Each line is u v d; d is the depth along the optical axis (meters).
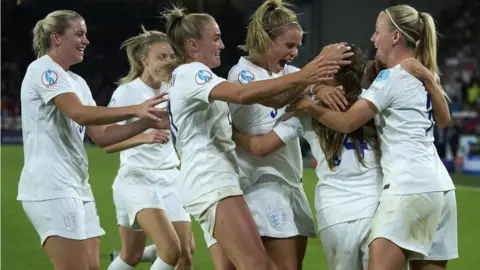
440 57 58.53
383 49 11.07
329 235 11.00
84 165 12.52
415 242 10.53
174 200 15.08
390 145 10.75
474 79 52.91
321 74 9.77
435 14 60.41
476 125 46.00
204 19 11.10
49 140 12.02
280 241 11.48
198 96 10.48
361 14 58.91
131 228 14.92
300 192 11.95
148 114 11.06
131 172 14.95
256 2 61.75
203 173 10.76
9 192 32.22
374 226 10.55
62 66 12.33
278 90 9.95
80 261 12.05
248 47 11.67
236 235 10.48
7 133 57.06
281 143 11.03
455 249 11.31
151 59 15.04
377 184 10.91
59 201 11.93
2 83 60.88
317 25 59.00
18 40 62.47
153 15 63.72
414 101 10.67
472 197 31.02
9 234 23.41
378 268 10.36
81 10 63.53
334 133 10.92
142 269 18.81
